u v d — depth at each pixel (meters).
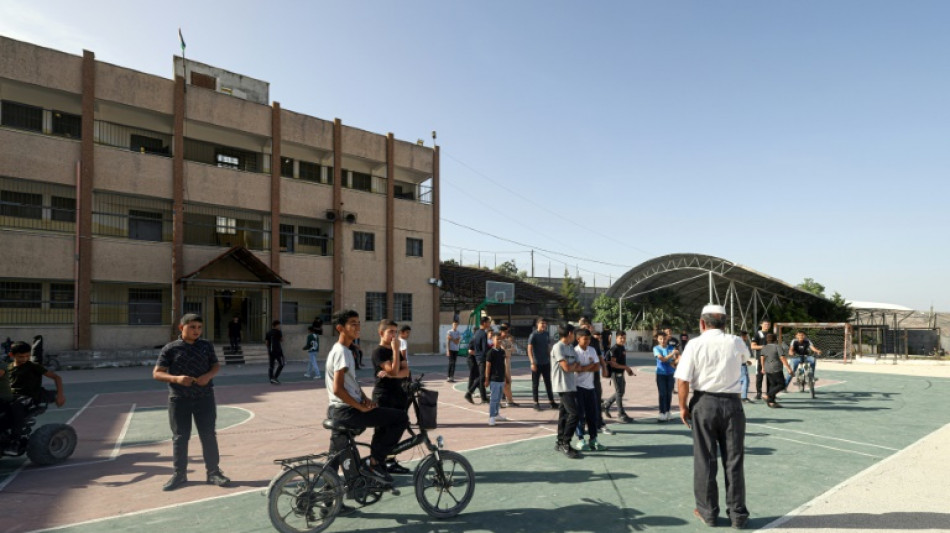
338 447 4.80
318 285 29.27
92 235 22.44
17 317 21.67
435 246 34.62
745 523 4.63
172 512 5.08
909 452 7.47
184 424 5.97
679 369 5.02
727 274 36.84
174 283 23.98
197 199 25.41
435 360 27.53
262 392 14.05
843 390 15.04
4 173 20.66
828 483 6.04
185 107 25.31
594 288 64.62
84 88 22.47
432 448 4.99
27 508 5.21
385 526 4.73
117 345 22.81
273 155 28.00
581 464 6.83
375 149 32.31
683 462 6.94
